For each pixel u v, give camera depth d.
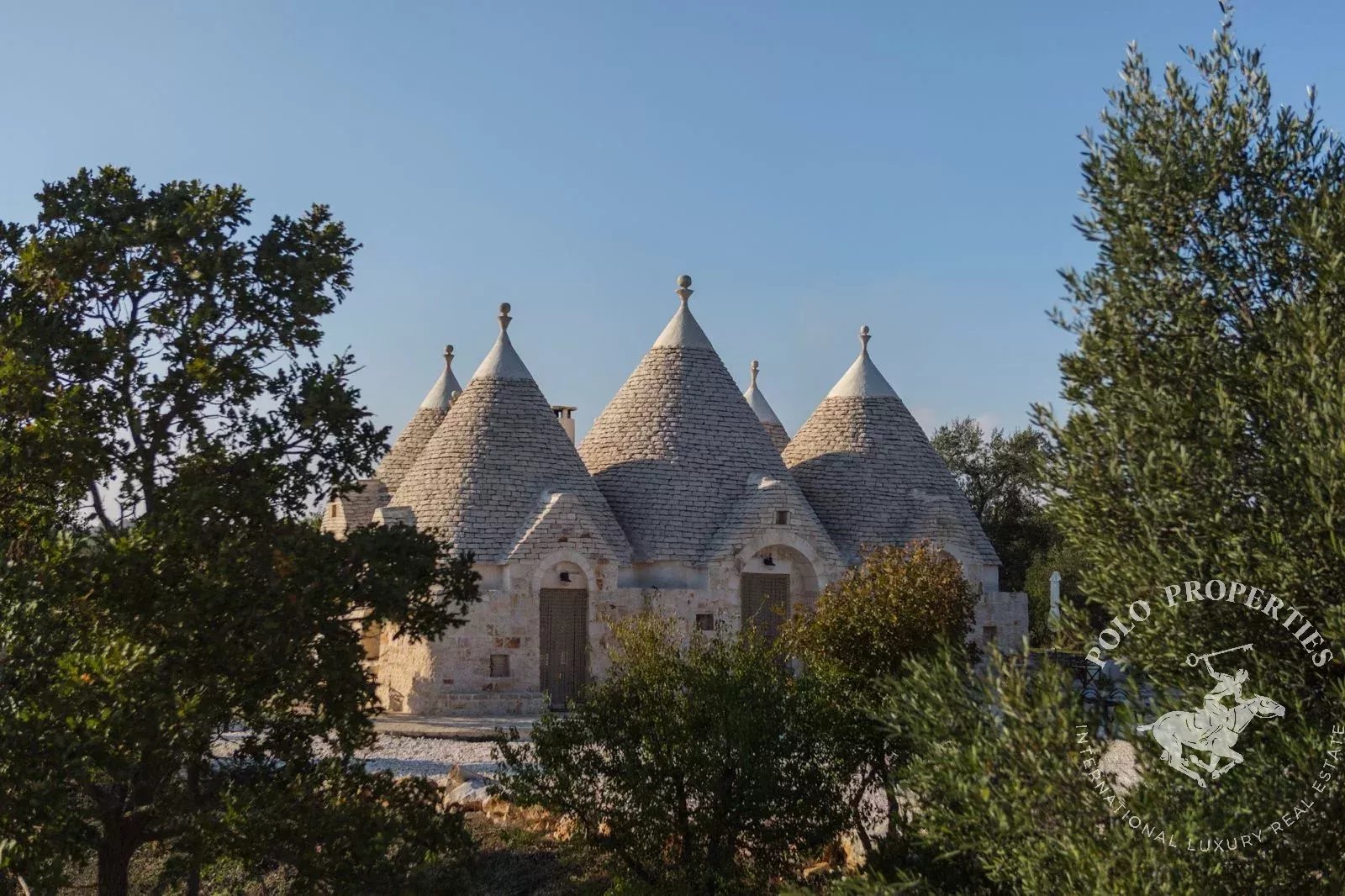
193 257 12.54
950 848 10.23
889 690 11.47
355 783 13.75
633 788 14.62
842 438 38.56
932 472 38.62
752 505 34.31
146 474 12.58
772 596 34.59
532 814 18.48
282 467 13.14
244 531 12.66
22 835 11.03
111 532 12.55
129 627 11.97
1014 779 8.77
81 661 11.22
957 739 9.53
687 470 35.38
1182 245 9.45
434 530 14.28
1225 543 8.45
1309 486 8.18
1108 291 9.60
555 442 35.12
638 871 14.69
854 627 16.53
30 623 11.30
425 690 30.92
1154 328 9.39
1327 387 8.15
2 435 11.79
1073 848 8.39
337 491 13.54
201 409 12.92
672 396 36.75
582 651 32.78
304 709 19.83
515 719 30.17
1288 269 9.12
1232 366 9.04
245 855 12.61
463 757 24.44
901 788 12.53
